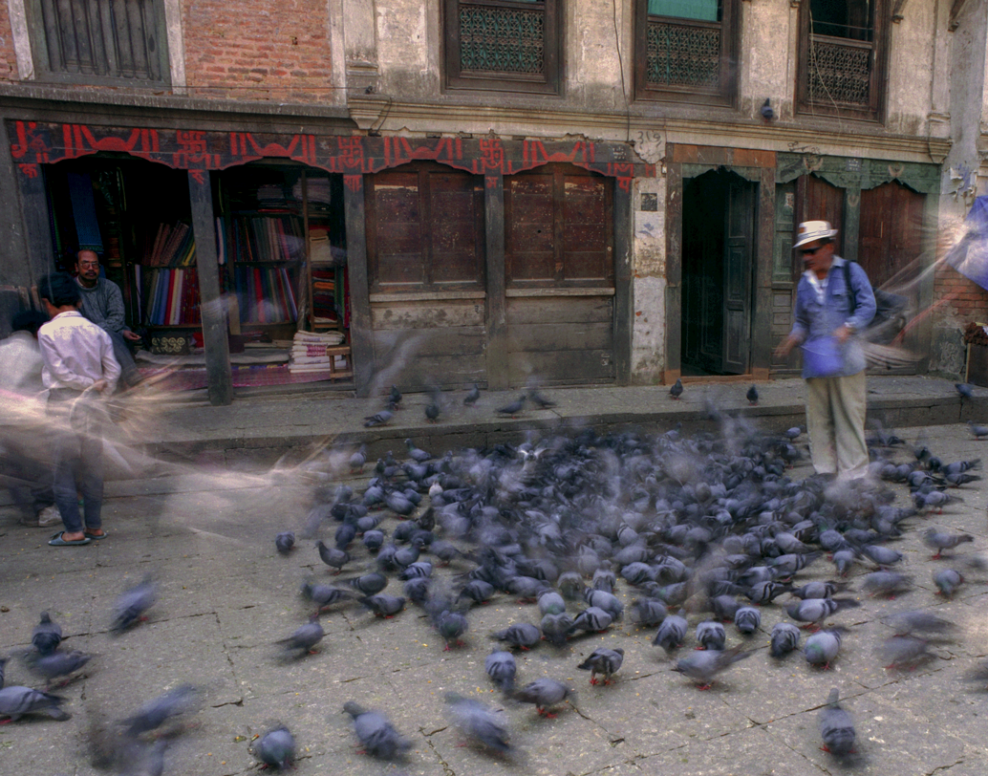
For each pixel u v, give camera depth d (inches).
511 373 385.4
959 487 262.7
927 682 131.4
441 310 370.9
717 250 466.3
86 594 176.4
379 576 164.7
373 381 363.3
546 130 370.6
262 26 325.4
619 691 129.9
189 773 108.0
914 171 446.6
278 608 168.2
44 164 310.7
